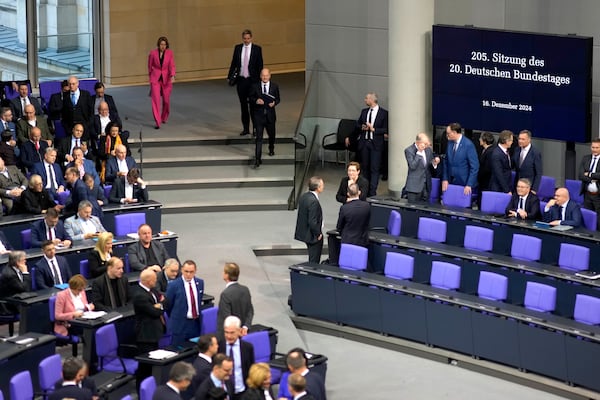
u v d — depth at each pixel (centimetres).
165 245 1791
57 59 2662
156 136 2330
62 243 1705
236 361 1347
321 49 2369
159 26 2744
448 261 1730
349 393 1502
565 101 1964
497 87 2030
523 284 1664
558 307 1633
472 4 2167
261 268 1875
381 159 2142
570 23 2069
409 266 1667
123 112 2492
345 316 1672
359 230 1767
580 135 1962
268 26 2880
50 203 1848
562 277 1619
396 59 2112
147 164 2236
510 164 1912
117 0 2680
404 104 2119
